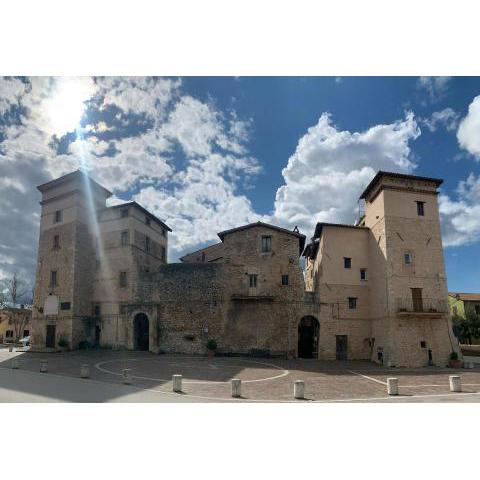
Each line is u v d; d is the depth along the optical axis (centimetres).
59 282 3588
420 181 3130
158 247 4147
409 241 3002
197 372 2178
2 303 6331
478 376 2230
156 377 1958
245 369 2362
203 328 3316
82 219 3722
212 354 3194
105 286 3672
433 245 3030
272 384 1828
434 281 2964
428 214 3086
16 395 1420
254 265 3381
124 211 3744
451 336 2902
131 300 3534
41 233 3828
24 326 6362
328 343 3139
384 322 2942
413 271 2955
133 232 3684
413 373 2336
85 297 3622
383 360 2877
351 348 3139
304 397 1527
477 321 4606
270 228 3434
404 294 2898
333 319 3191
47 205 3862
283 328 3225
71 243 3612
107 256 3725
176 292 3447
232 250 3459
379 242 3102
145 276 3562
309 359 3119
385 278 2958
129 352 3319
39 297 3659
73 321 3450
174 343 3338
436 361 2833
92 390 1545
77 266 3581
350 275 3272
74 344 3431
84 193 3791
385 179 3080
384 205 3033
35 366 2362
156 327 3378
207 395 1512
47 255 3731
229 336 3262
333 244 3309
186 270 3491
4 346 4800
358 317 3203
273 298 3256
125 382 1723
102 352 3288
